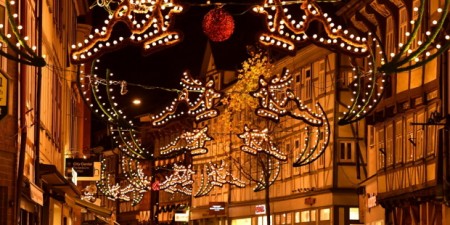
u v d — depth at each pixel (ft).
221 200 256.32
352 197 180.75
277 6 50.75
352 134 180.65
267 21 50.65
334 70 180.55
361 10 143.23
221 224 257.34
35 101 82.17
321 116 97.96
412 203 122.01
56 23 108.58
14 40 67.05
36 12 80.89
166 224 318.65
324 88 184.75
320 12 51.29
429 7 116.47
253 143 119.44
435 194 109.70
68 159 121.29
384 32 135.95
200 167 271.28
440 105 110.11
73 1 140.87
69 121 131.85
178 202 305.94
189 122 276.00
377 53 136.98
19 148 69.67
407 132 125.08
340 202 180.55
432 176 114.42
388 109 129.90
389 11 131.64
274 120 89.35
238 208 240.94
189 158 278.87
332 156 181.16
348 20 148.97
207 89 88.22
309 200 191.72
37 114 81.25
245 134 119.55
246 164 224.53
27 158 75.92
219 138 246.27
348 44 51.80
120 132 84.33
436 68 113.19
